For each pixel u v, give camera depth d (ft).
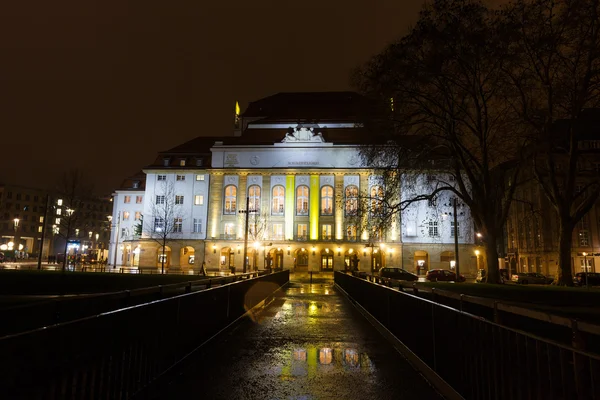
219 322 36.29
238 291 45.42
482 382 16.71
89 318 15.60
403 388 22.00
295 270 226.58
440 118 87.20
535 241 181.57
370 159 95.71
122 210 273.33
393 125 90.58
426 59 80.84
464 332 18.62
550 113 79.56
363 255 223.92
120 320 17.95
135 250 252.01
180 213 239.50
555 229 170.71
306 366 26.40
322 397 20.49
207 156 249.75
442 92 85.97
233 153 242.17
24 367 12.08
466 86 83.61
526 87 83.05
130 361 18.84
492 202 88.38
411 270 220.23
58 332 13.71
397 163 94.58
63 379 13.89
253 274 69.36
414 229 224.33
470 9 77.46
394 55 82.07
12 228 379.76
